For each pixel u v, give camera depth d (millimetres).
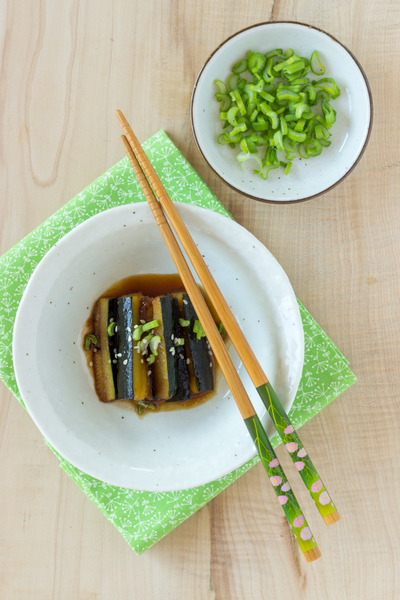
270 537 530
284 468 530
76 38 527
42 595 528
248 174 524
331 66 517
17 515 530
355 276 529
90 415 481
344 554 531
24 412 528
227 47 504
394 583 530
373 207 530
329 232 529
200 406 497
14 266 500
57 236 502
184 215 466
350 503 530
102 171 528
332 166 522
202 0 524
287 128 516
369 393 530
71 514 531
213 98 521
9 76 528
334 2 523
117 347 490
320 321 528
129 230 472
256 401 480
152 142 508
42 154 529
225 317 456
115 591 529
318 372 507
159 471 470
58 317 477
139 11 526
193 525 532
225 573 530
